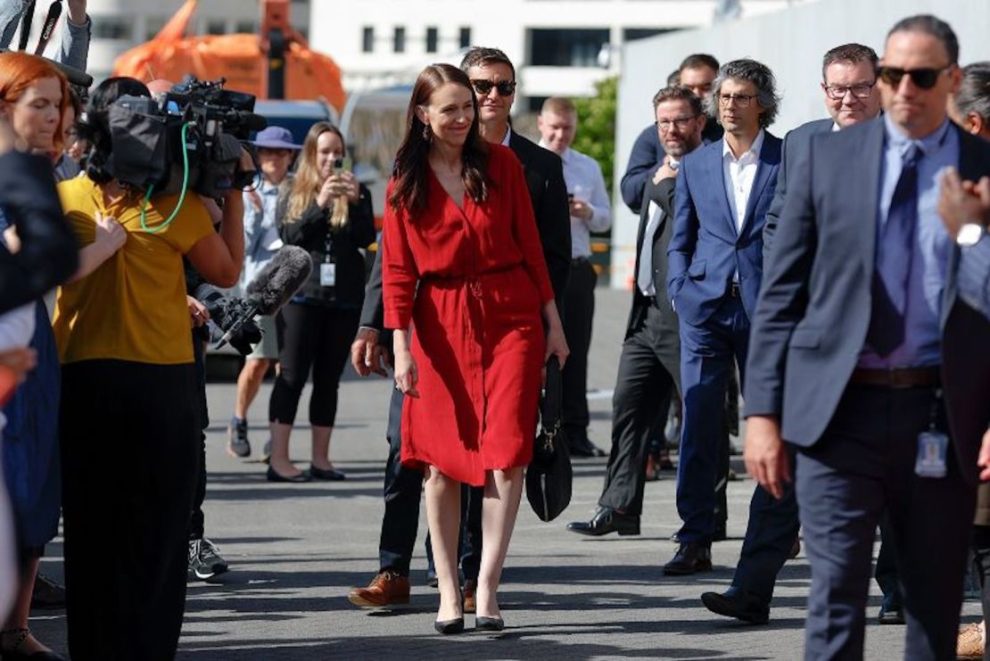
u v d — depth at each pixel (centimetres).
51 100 832
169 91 898
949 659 762
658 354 1394
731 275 1259
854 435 755
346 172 1745
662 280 1379
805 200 765
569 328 1909
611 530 1493
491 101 1155
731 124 1252
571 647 1058
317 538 1490
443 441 1073
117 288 888
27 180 713
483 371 1066
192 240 901
